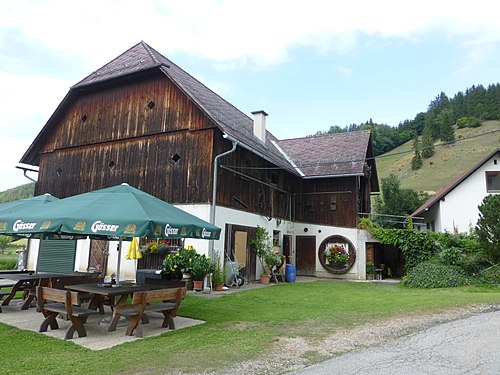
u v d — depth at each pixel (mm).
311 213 19906
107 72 16203
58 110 16750
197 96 13898
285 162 19266
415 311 8539
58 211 6555
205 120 13391
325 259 19125
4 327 6789
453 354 5348
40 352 5309
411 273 14969
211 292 11758
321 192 19906
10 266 16875
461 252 15094
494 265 13750
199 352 5312
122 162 14977
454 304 9273
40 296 6613
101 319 7473
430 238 16828
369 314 8281
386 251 21719
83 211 6348
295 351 5430
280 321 7547
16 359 4977
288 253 19344
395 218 29328
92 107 16297
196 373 4461
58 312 6293
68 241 15156
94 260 14375
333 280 17672
